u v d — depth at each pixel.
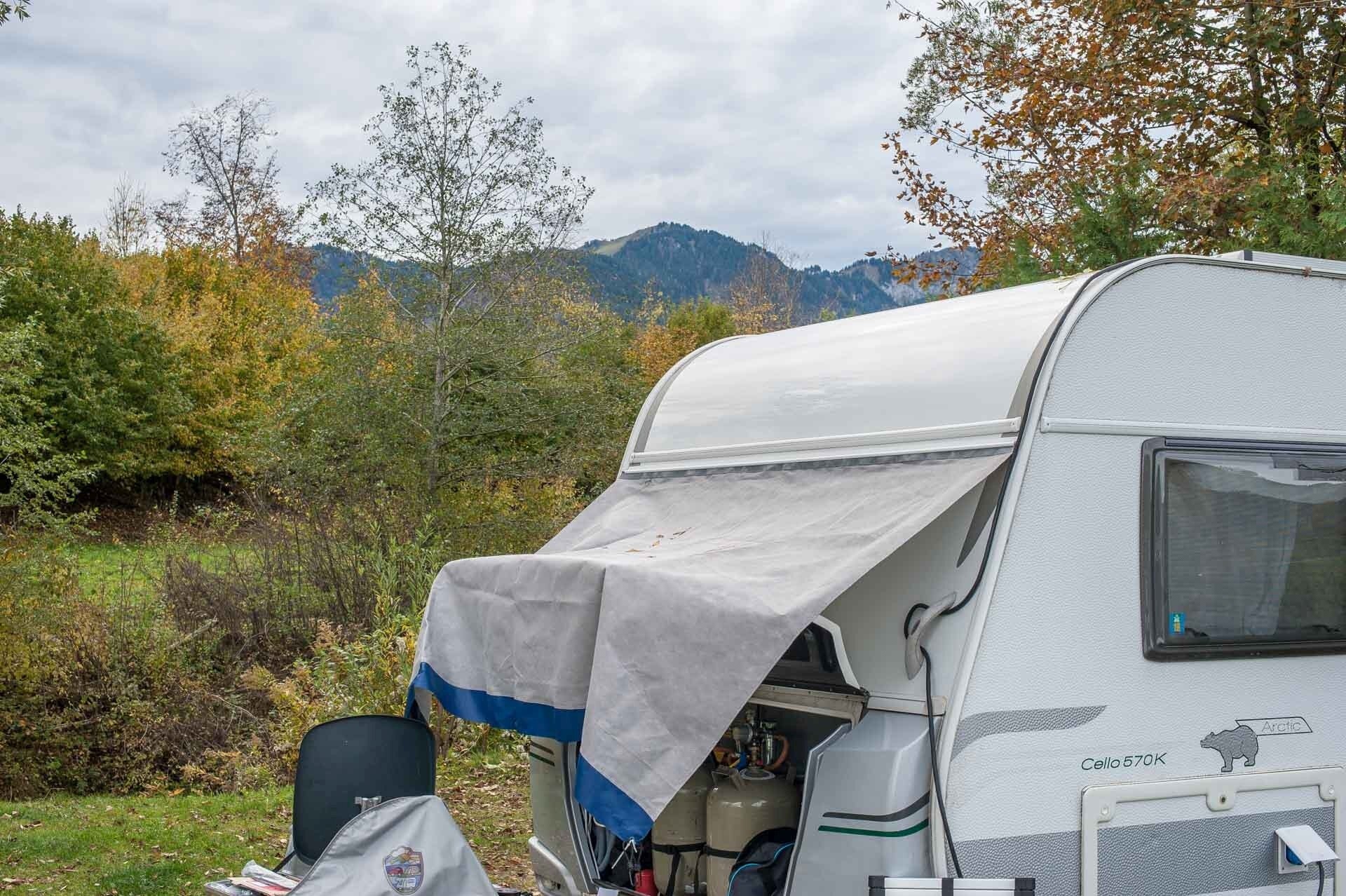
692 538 4.32
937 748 3.35
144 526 23.56
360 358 15.89
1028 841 3.46
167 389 24.59
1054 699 3.53
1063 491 3.61
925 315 4.41
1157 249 9.44
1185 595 3.77
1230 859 3.81
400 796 4.28
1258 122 10.95
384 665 10.04
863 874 3.34
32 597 11.52
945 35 13.02
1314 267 4.18
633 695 3.46
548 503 15.99
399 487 15.76
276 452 16.03
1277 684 3.94
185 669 12.61
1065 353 3.67
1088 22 12.10
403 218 15.97
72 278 24.62
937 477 3.68
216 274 32.25
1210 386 3.95
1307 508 4.07
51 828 7.97
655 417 5.20
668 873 4.27
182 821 8.21
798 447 4.33
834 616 3.80
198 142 43.47
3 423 12.23
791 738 4.15
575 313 16.83
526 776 8.97
